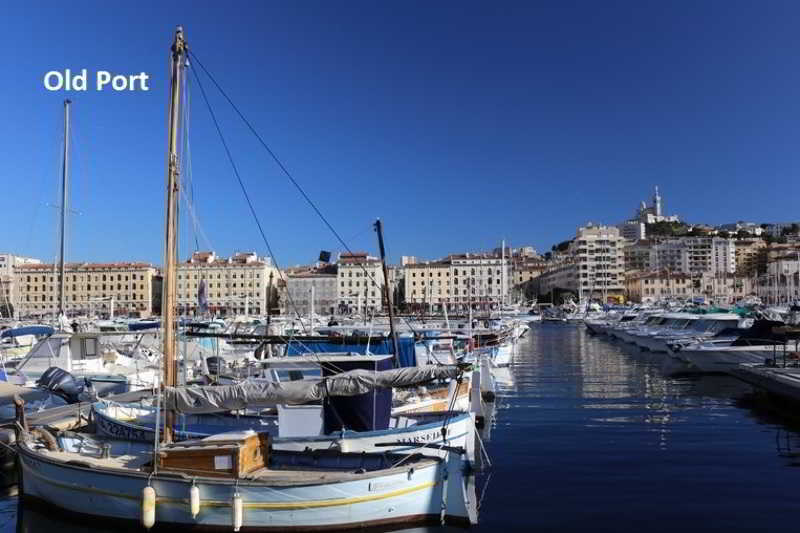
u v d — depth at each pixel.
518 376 41.22
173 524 12.88
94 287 171.38
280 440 15.22
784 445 20.50
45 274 163.00
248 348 41.31
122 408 19.28
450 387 22.78
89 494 13.59
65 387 23.06
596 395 32.38
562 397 31.75
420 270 185.25
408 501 13.16
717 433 22.45
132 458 14.84
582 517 13.98
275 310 172.62
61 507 14.09
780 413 26.50
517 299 190.75
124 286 171.88
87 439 16.52
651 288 187.50
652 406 28.64
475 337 43.72
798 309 63.78
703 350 40.44
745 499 15.07
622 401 30.25
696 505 14.69
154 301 176.00
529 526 13.45
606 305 152.00
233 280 165.88
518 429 23.55
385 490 12.92
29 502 14.98
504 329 57.41
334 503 12.63
